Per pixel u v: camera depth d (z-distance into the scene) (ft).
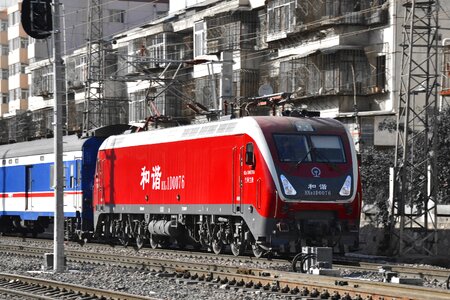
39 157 167.63
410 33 121.60
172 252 124.98
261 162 103.04
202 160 117.29
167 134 127.95
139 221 137.39
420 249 121.29
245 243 109.29
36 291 79.56
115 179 142.61
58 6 95.66
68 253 124.47
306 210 102.32
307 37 189.37
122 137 142.72
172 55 241.35
